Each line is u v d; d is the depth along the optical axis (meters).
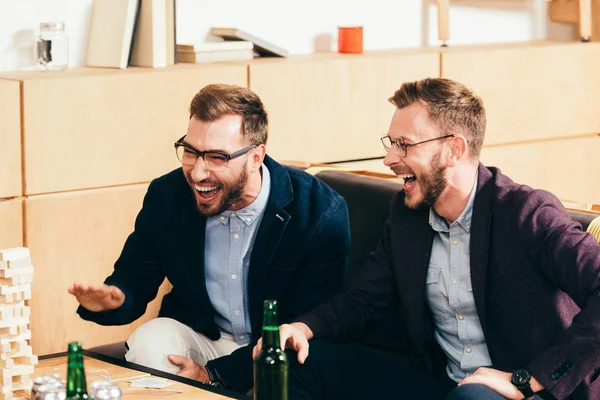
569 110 5.00
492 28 5.18
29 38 3.82
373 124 4.39
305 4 4.57
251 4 4.41
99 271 3.74
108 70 3.80
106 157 3.70
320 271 2.71
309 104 4.19
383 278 2.55
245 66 4.00
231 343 2.74
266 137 2.62
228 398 2.08
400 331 2.78
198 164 2.51
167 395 2.10
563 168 5.03
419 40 4.95
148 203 2.75
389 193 2.88
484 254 2.33
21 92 3.50
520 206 2.30
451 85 2.40
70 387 1.65
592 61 5.05
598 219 2.42
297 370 2.38
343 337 2.53
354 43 4.50
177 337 2.62
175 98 3.83
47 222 3.59
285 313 2.71
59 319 3.66
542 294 2.28
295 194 2.71
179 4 4.19
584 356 2.10
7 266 2.04
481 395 2.08
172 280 2.74
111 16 3.90
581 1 5.14
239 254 2.67
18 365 2.08
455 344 2.45
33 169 3.55
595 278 2.16
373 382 2.46
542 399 2.18
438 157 2.37
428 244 2.44
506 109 4.79
